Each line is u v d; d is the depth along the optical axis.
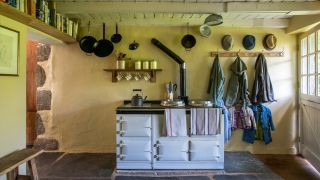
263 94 3.94
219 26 4.10
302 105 4.00
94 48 4.01
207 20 3.24
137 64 3.99
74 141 4.19
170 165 3.32
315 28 3.49
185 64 4.08
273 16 3.87
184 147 3.28
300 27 3.66
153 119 3.28
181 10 3.13
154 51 4.12
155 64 4.02
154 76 4.10
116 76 4.12
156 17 3.92
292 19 3.90
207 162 3.33
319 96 3.41
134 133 3.26
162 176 3.16
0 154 2.32
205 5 3.12
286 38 4.13
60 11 3.23
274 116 4.16
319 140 3.44
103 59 4.13
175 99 3.87
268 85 3.98
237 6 3.11
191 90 4.14
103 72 4.14
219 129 3.25
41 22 2.80
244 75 3.97
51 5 3.13
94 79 4.15
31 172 2.53
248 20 4.02
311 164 3.66
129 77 4.07
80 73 4.15
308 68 3.80
